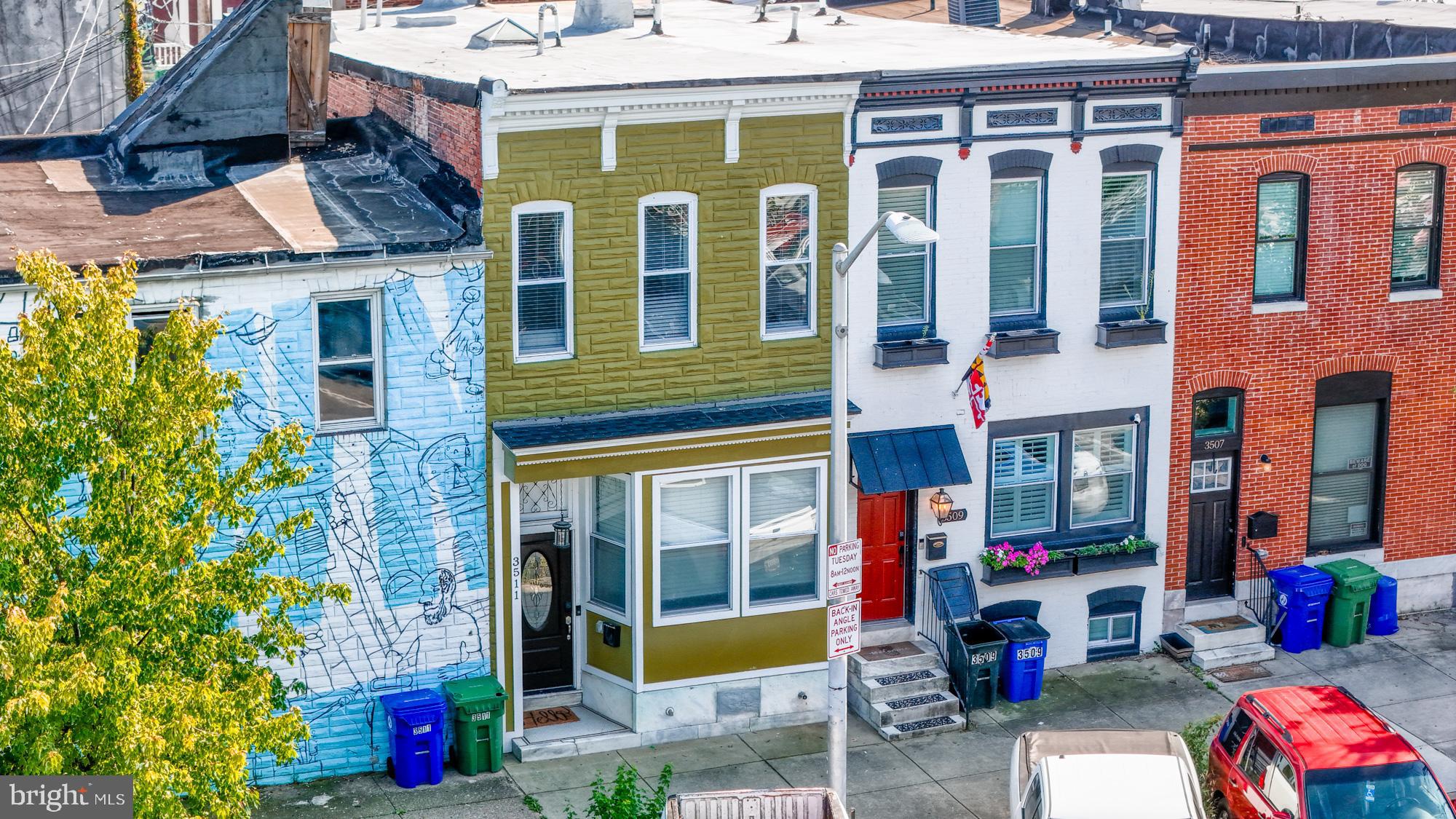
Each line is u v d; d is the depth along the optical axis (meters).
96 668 12.96
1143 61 22.23
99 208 20.67
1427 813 16.75
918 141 21.72
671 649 21.38
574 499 21.55
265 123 22.67
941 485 22.27
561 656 22.08
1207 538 24.62
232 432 19.09
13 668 12.33
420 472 20.02
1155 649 24.30
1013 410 22.98
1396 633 24.91
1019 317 22.92
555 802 19.69
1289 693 18.73
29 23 35.19
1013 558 22.95
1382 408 24.92
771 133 20.94
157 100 22.62
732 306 21.30
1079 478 23.67
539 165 19.95
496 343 20.23
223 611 14.92
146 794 12.88
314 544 19.66
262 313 18.95
